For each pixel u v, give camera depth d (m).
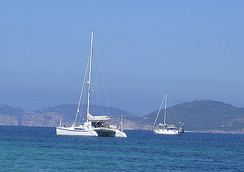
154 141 156.62
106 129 149.12
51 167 64.88
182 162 77.25
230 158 88.50
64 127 148.12
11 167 63.81
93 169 64.31
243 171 67.75
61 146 103.06
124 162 73.38
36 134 198.00
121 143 126.06
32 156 77.88
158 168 67.75
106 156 82.31
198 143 157.25
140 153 92.00
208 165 74.19
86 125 146.88
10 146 99.00
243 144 165.38
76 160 74.00
